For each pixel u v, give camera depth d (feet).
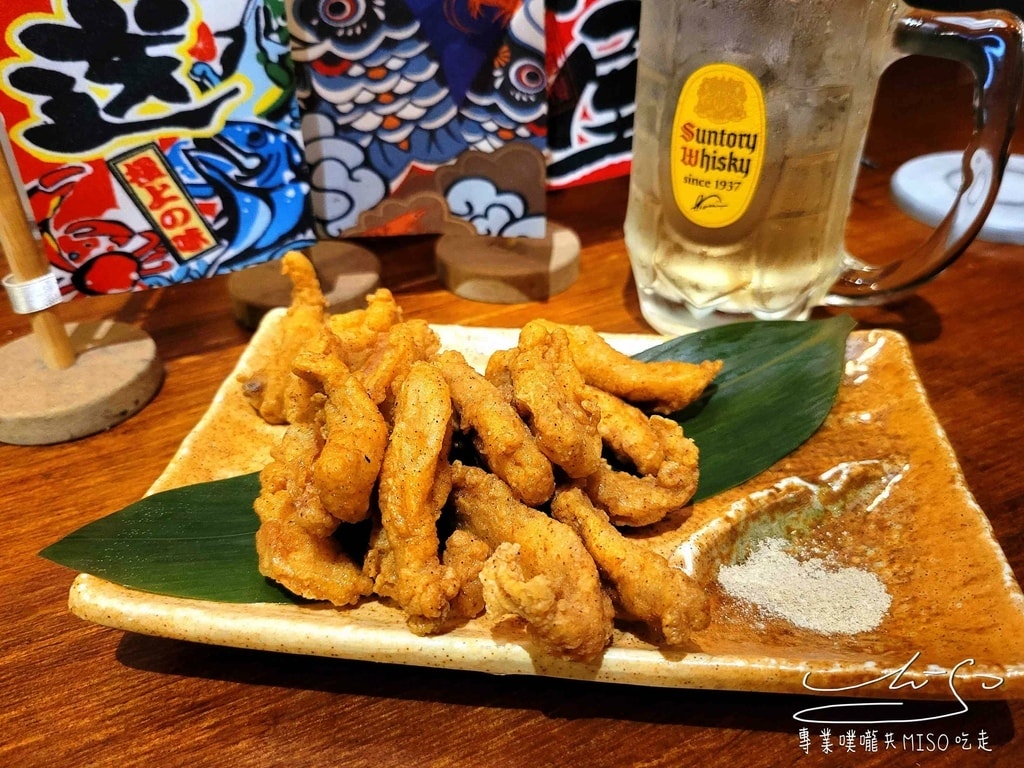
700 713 0.61
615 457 0.80
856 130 0.88
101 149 0.89
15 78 0.83
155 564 0.68
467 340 1.01
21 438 0.92
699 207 0.91
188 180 0.94
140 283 0.97
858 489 0.77
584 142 1.19
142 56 0.86
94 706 0.62
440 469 0.67
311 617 0.63
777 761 0.57
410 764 0.58
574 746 0.59
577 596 0.58
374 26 0.95
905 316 1.13
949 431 0.90
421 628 0.60
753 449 0.80
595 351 0.85
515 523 0.65
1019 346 1.05
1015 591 0.62
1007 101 0.86
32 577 0.75
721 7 0.79
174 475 0.80
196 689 0.63
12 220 0.88
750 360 0.90
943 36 0.86
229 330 1.16
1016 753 0.57
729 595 0.69
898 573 0.69
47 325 0.96
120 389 0.95
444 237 1.30
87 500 0.85
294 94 0.94
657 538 0.72
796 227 0.91
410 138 1.04
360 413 0.67
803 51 0.79
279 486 0.70
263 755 0.58
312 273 0.92
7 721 0.61
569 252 1.24
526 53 1.00
